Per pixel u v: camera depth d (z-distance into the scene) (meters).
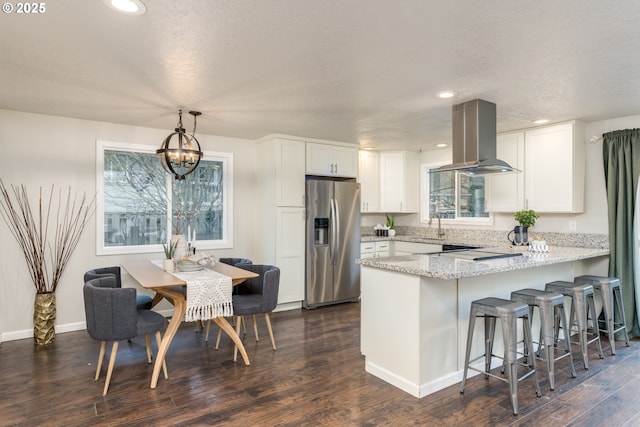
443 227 5.84
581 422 2.32
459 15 1.91
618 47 2.28
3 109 3.71
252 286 3.91
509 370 2.48
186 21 1.98
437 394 2.68
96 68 2.62
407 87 3.01
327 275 5.18
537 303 2.88
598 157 4.11
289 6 1.83
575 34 2.11
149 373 3.01
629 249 3.85
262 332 4.06
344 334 3.99
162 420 2.33
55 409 2.46
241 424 2.30
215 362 3.23
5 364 3.17
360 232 5.83
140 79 2.83
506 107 3.57
